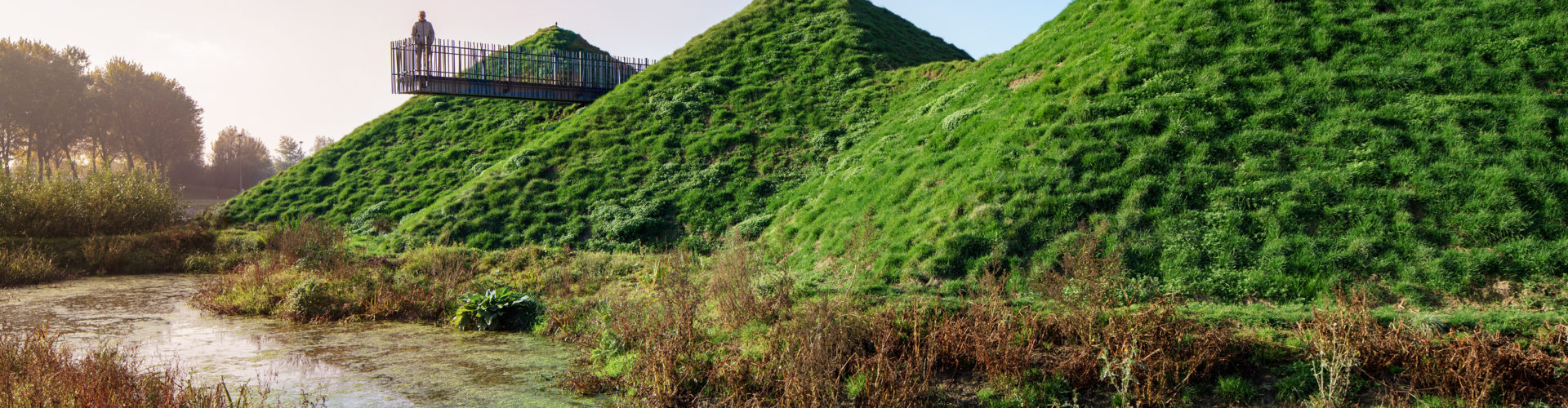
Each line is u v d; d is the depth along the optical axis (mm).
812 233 16266
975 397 7566
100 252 18234
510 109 31922
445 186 25766
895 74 27547
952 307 9867
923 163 17094
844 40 30562
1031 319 8742
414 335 11391
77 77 64062
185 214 26016
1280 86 15141
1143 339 7797
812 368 7297
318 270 15641
